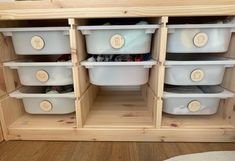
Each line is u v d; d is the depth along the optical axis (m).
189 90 0.97
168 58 1.08
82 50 0.85
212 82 0.83
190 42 0.77
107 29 0.76
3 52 0.84
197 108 0.87
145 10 0.70
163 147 0.80
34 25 1.03
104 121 0.89
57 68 0.84
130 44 0.79
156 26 0.75
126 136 0.84
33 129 0.85
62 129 0.84
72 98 0.89
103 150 0.78
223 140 0.83
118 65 0.81
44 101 0.89
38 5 0.73
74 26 0.74
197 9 0.69
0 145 0.83
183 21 0.97
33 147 0.81
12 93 0.88
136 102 1.15
